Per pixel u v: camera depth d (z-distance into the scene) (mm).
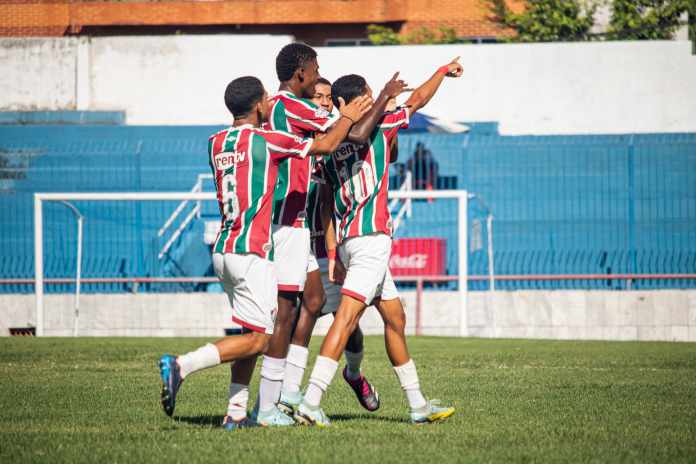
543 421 18875
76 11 86938
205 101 73812
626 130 71250
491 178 58469
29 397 22406
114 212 58281
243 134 17453
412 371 18828
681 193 57688
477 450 15492
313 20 86562
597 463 14539
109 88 74125
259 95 17922
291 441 16219
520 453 15273
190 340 42156
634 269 57812
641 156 57875
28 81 74438
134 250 57875
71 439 16344
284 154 17438
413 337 47781
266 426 18297
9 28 89250
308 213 21078
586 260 58031
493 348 37938
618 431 17578
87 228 58156
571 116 71250
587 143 58375
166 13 86438
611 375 28000
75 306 53625
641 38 83000
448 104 71500
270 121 18547
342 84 18859
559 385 25281
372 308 51750
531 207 58312
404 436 16812
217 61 73688
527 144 58406
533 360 32719
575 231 58062
